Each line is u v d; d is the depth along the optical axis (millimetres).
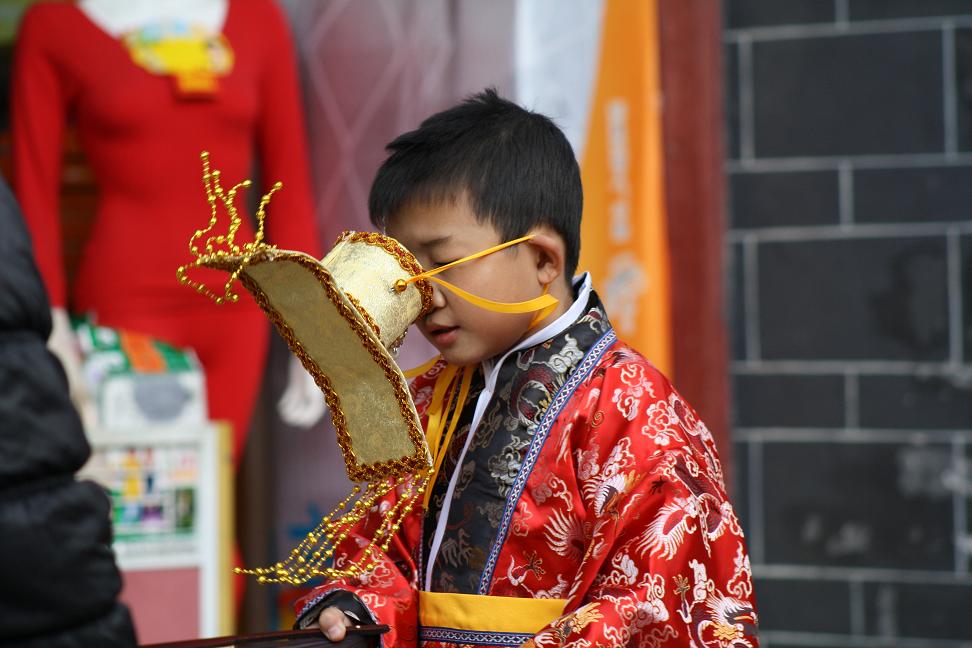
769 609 12148
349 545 6008
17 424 3625
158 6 11328
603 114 11867
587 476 5410
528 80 12000
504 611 5434
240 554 12320
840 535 12055
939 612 11867
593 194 11875
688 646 5051
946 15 11930
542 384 5613
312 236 11898
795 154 12172
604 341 5750
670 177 11961
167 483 10188
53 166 11219
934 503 11914
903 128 12016
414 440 4891
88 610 3721
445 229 5352
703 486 5316
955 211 11922
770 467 12180
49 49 11148
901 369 12000
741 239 12250
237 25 11523
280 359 12453
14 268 3748
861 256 12078
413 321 5199
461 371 6020
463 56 12125
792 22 12156
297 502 12414
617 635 4879
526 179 5465
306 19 12398
